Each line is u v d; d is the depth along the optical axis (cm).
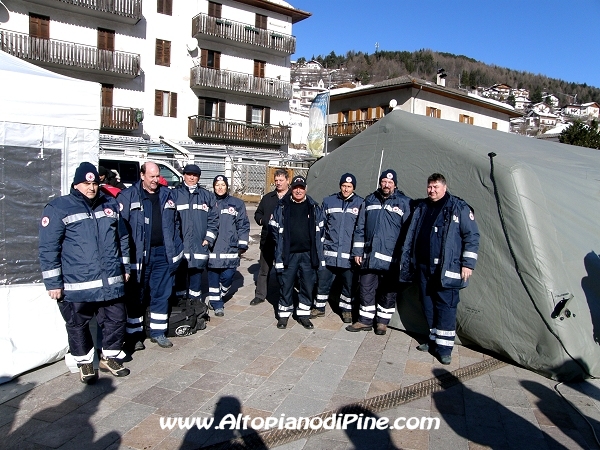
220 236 604
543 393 414
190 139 3022
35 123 423
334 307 671
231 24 3012
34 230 425
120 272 406
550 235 465
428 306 488
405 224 526
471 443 335
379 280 565
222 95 3136
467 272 451
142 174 478
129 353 475
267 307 658
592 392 421
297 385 416
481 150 514
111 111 2667
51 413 360
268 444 329
